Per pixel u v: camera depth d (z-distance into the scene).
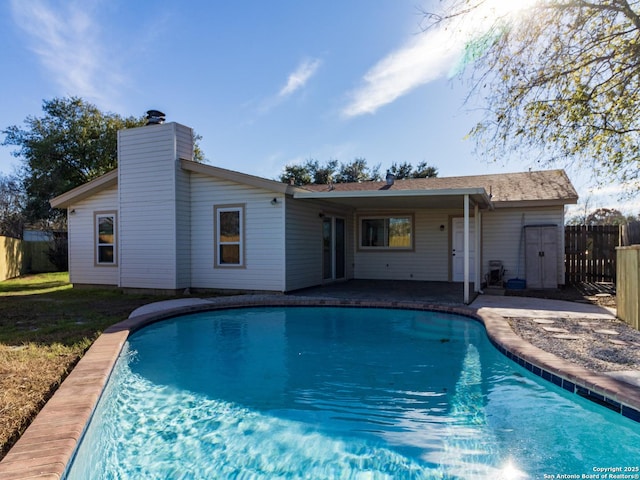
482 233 13.23
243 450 3.34
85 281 13.25
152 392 4.62
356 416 3.98
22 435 2.84
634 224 9.75
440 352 6.11
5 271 16.94
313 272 12.19
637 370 4.28
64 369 4.48
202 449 3.35
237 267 11.13
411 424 3.80
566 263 13.15
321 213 12.59
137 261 11.60
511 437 3.54
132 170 11.63
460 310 8.34
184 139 11.48
